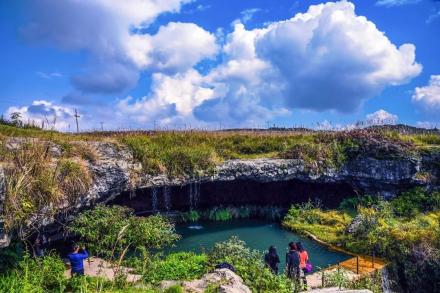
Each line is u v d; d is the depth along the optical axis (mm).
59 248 16875
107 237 15953
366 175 27250
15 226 12320
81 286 11273
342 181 28250
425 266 17609
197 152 24594
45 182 14008
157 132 28484
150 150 22984
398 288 17500
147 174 21891
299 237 22375
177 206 26188
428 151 27438
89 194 16766
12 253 12211
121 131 28406
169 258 15477
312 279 15453
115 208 17938
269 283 13109
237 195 28000
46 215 13930
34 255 13102
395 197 26656
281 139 29656
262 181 26422
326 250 20062
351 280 15234
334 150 28031
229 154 26953
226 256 15062
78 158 17062
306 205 26375
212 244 20391
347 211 26078
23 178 12930
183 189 26109
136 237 16609
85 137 20516
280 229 24062
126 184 20312
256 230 23781
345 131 30188
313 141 29375
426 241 18422
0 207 11859
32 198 13438
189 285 12453
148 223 17516
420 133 32469
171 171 23031
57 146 16766
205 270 14141
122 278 12625
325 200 28625
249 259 15047
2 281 10930
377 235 19344
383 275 16906
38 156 14273
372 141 27859
